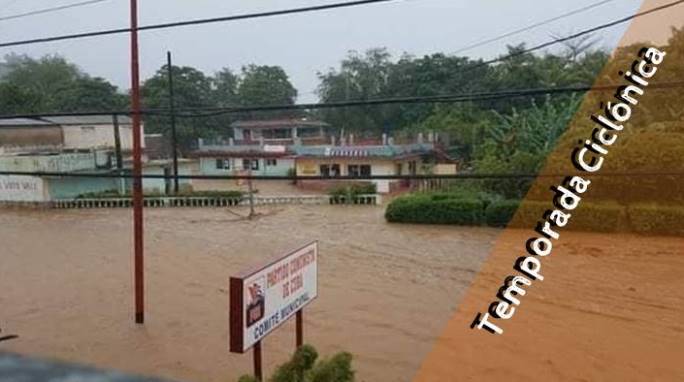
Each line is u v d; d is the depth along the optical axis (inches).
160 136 2064.5
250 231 1042.1
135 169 533.3
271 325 294.5
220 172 1888.5
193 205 1390.3
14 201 1412.4
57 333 510.9
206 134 2331.4
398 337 479.8
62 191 1432.1
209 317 553.0
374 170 1644.9
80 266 780.6
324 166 1715.1
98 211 1331.2
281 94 2915.8
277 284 301.4
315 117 2652.6
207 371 420.8
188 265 776.3
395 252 832.9
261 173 1856.5
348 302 583.8
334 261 780.0
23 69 3363.7
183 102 2358.5
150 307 586.9
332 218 1181.7
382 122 2407.7
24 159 1386.6
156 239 969.5
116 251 878.4
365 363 425.4
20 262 812.0
